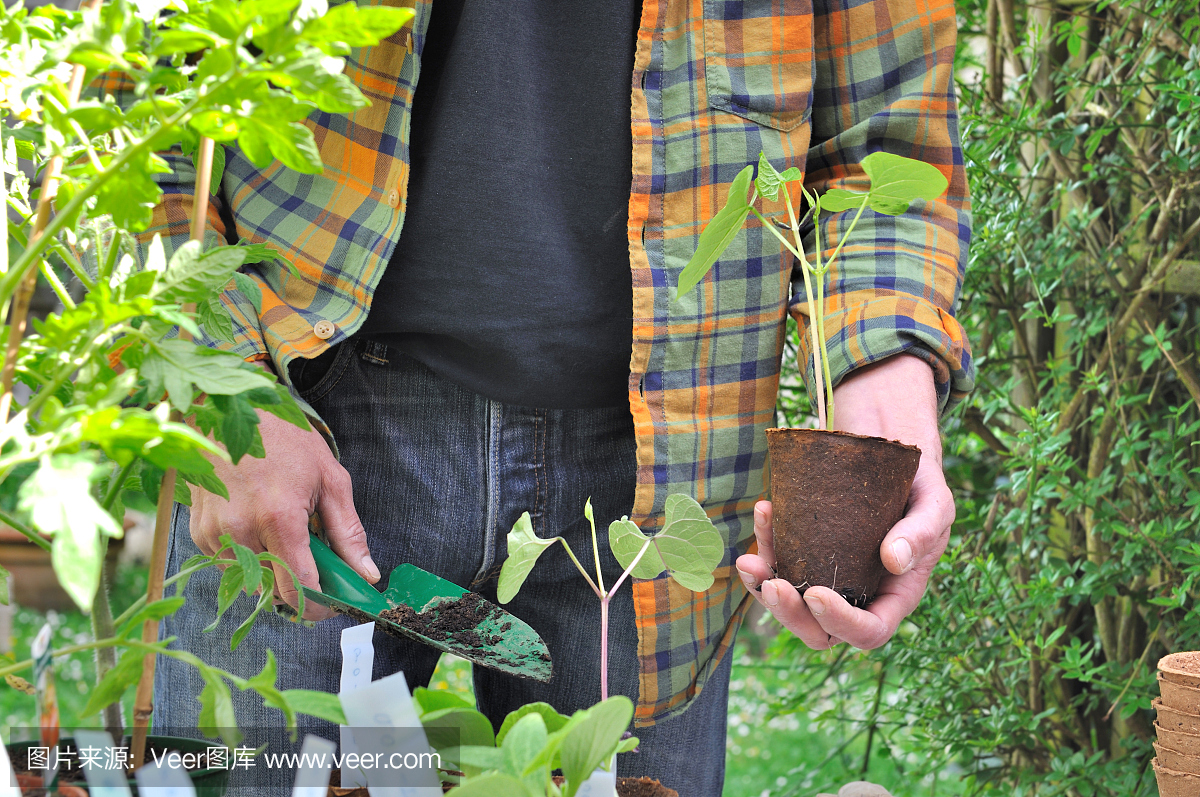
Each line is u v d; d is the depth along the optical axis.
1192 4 1.42
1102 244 1.63
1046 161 1.70
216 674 0.43
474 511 1.04
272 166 1.00
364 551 0.89
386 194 0.98
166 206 0.94
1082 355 1.62
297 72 0.41
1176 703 0.77
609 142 1.02
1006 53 1.69
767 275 1.02
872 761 2.24
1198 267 1.50
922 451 0.85
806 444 0.76
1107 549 1.57
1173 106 1.54
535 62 1.01
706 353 1.02
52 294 3.26
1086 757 1.61
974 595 1.61
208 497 0.83
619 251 1.03
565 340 1.01
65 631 3.29
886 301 0.93
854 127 1.05
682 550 0.71
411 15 0.40
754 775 2.71
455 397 1.04
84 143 0.46
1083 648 1.62
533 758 0.42
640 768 1.10
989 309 1.72
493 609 0.86
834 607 0.71
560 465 1.06
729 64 1.01
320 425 0.88
